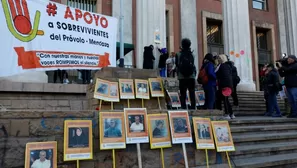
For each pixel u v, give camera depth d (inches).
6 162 134.7
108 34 298.2
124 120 166.6
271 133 279.0
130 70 221.5
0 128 136.0
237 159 214.5
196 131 188.2
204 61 268.5
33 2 253.9
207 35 752.3
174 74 476.7
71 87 309.9
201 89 335.9
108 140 158.4
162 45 486.9
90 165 153.6
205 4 739.4
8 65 236.2
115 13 579.5
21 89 283.7
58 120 149.6
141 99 223.1
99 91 200.5
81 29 279.3
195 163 185.9
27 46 246.7
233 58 542.3
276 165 216.1
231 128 260.2
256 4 830.5
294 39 685.9
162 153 175.2
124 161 163.8
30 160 136.9
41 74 318.0
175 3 697.0
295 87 335.3
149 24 481.1
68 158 145.1
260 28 819.4
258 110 434.6
